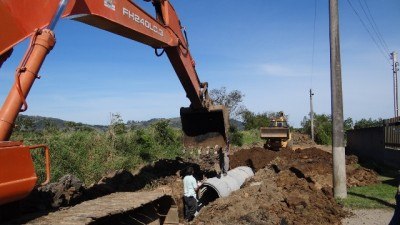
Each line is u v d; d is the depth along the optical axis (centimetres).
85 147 1928
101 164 1808
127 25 886
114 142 2159
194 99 1373
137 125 2656
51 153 1585
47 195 891
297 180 1434
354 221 1045
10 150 553
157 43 1093
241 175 1627
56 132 1939
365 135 2730
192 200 1206
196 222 1061
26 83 595
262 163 2327
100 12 780
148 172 1669
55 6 641
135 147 2288
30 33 612
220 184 1305
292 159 2300
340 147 1306
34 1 616
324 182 1573
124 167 1928
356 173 1728
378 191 1417
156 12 1138
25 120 1952
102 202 838
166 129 2705
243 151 2781
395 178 1703
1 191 531
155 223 996
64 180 1056
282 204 1134
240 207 1109
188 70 1282
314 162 2111
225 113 1456
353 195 1350
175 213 1051
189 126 1487
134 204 813
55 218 662
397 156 1941
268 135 2959
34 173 597
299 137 5666
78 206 783
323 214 1076
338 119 1305
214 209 1128
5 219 655
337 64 1305
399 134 1962
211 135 1479
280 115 3206
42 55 614
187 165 1875
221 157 1535
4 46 574
